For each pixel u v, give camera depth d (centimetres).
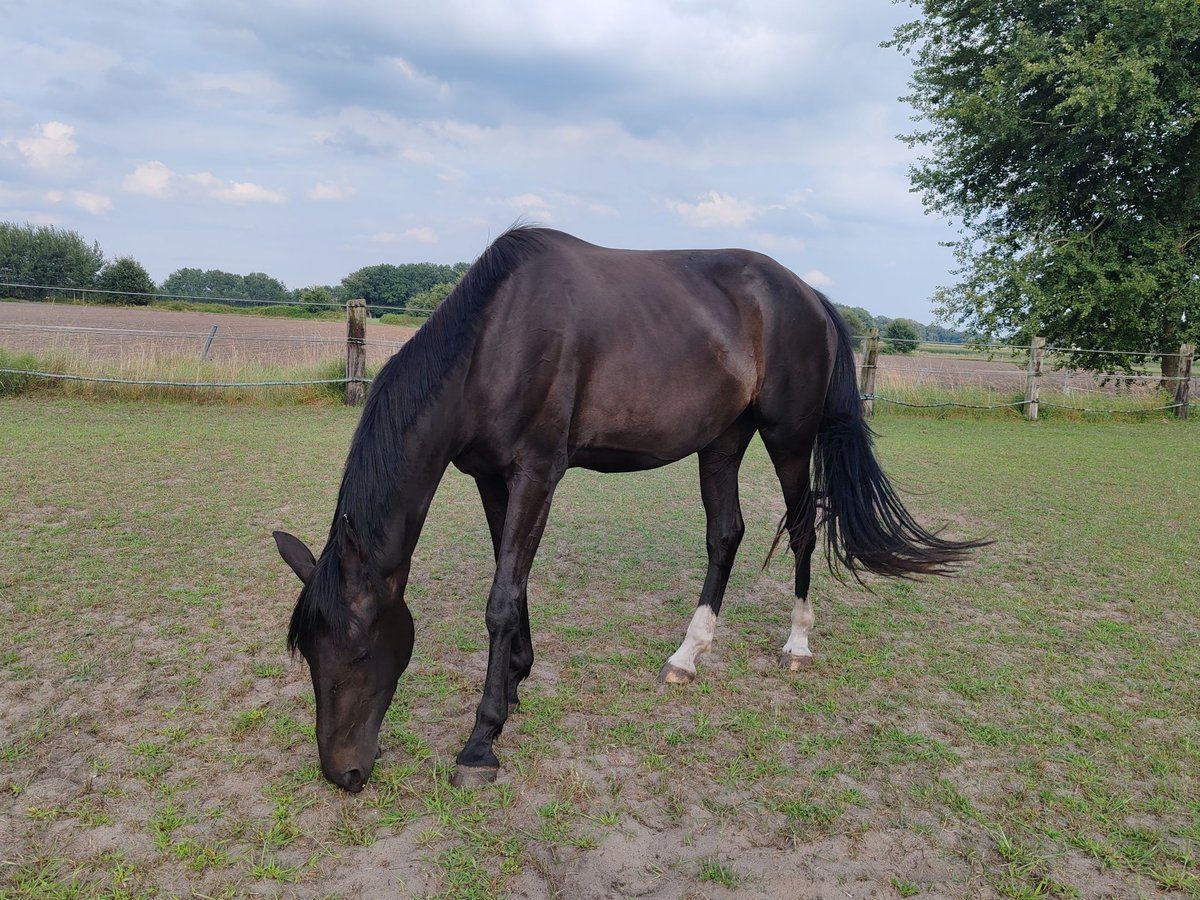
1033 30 1468
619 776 241
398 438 221
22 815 211
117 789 223
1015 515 627
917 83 1703
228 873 192
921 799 237
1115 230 1498
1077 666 341
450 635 347
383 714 224
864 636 371
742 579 454
